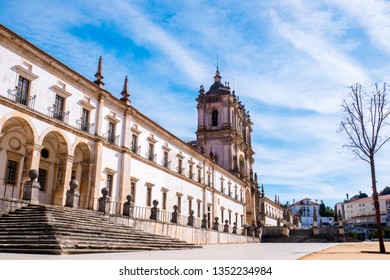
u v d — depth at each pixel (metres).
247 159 80.25
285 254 20.09
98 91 32.22
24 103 25.11
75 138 29.28
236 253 21.28
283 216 114.25
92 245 16.64
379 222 22.20
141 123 38.94
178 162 47.41
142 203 37.50
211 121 73.69
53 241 15.37
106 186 32.28
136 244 21.38
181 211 46.47
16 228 17.84
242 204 73.19
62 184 27.64
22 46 24.84
